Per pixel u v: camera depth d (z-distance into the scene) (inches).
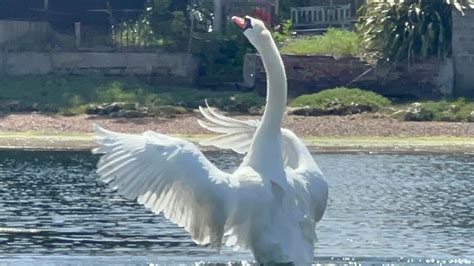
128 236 724.0
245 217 448.1
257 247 451.5
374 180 1053.2
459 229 777.6
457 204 907.4
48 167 1138.0
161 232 740.7
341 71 1598.2
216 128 497.4
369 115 1464.1
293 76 1601.9
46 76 1657.2
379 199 932.0
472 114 1453.0
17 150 1291.8
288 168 474.3
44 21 1760.6
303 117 1459.2
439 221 815.7
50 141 1358.3
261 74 1609.3
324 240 722.8
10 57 1675.7
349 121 1440.7
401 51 1588.3
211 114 498.0
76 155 1247.5
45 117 1475.1
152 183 439.2
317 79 1599.4
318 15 1843.0
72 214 829.8
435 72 1587.1
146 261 619.2
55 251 661.3
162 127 1432.1
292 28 1840.6
